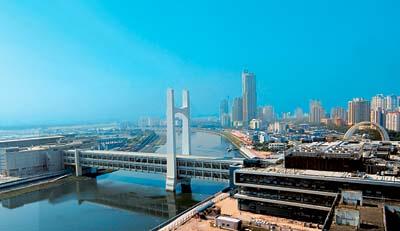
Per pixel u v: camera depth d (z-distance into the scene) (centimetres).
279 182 11262
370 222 7019
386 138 18262
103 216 15200
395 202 8919
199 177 19362
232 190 14662
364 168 11012
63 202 18000
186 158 19812
